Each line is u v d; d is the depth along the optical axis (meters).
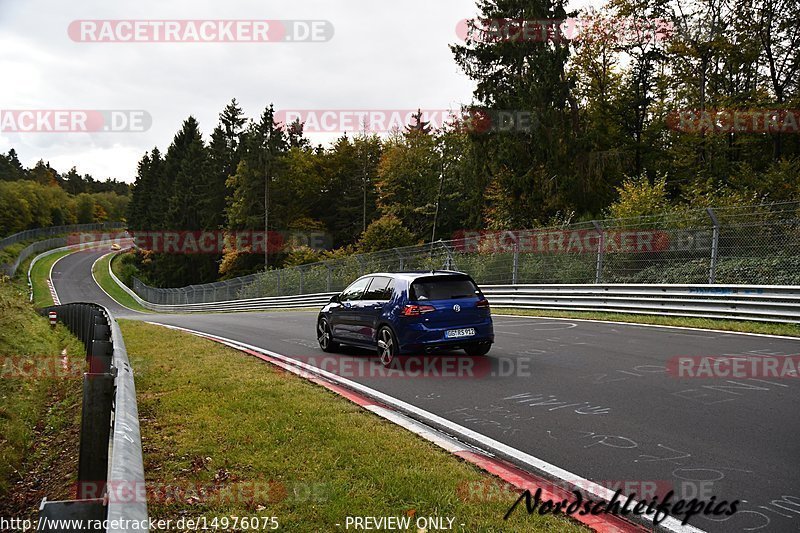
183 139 91.25
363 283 10.70
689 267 15.05
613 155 27.52
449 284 9.55
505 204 29.02
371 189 62.12
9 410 7.59
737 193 20.36
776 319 12.05
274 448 5.04
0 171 135.62
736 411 6.13
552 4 27.31
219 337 14.88
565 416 6.14
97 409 3.60
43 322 20.11
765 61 28.02
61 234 114.00
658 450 5.02
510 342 11.47
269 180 61.38
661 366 8.52
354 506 3.82
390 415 6.22
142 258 88.25
